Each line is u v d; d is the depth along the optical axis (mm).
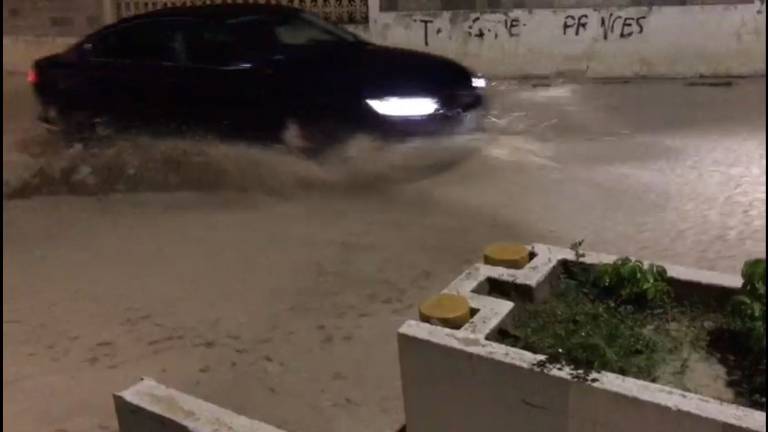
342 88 5824
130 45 6555
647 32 9859
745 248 4531
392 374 3387
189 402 2584
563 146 7055
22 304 4234
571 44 10117
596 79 10141
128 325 3955
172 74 6305
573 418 2162
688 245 4641
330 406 3176
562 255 2912
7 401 3289
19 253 5031
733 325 2494
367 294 4184
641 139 7191
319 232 5141
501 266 2832
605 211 5316
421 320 2512
